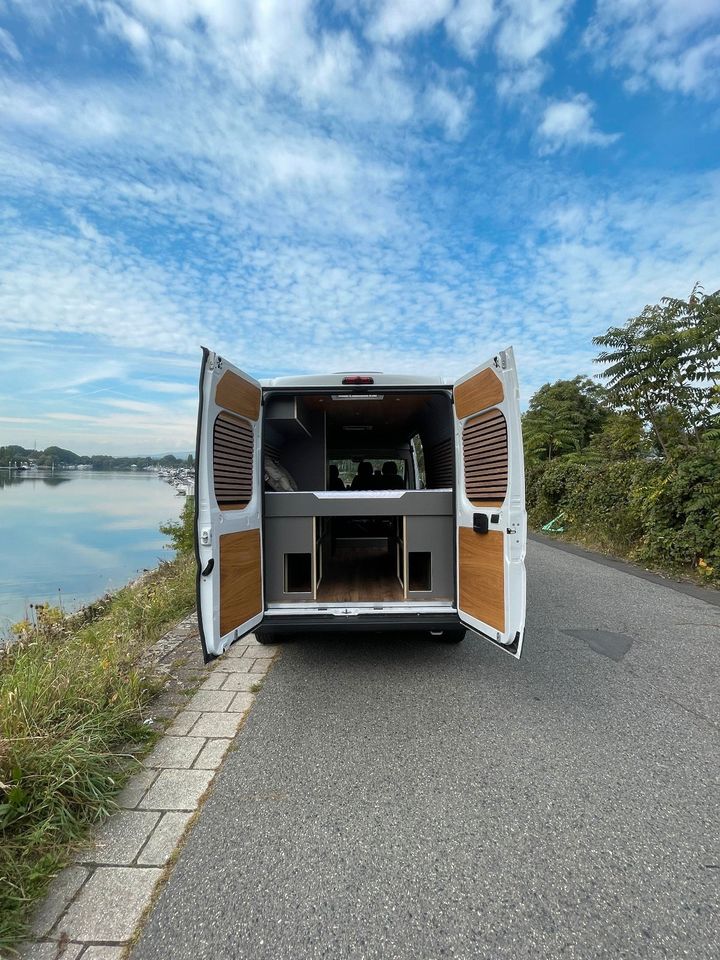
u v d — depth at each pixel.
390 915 1.90
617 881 2.06
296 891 2.01
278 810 2.51
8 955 1.73
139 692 3.62
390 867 2.14
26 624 5.74
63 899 1.97
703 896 1.99
